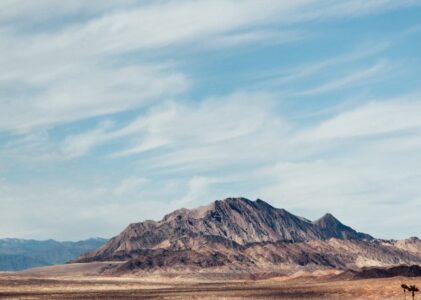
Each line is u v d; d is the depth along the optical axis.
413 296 159.38
